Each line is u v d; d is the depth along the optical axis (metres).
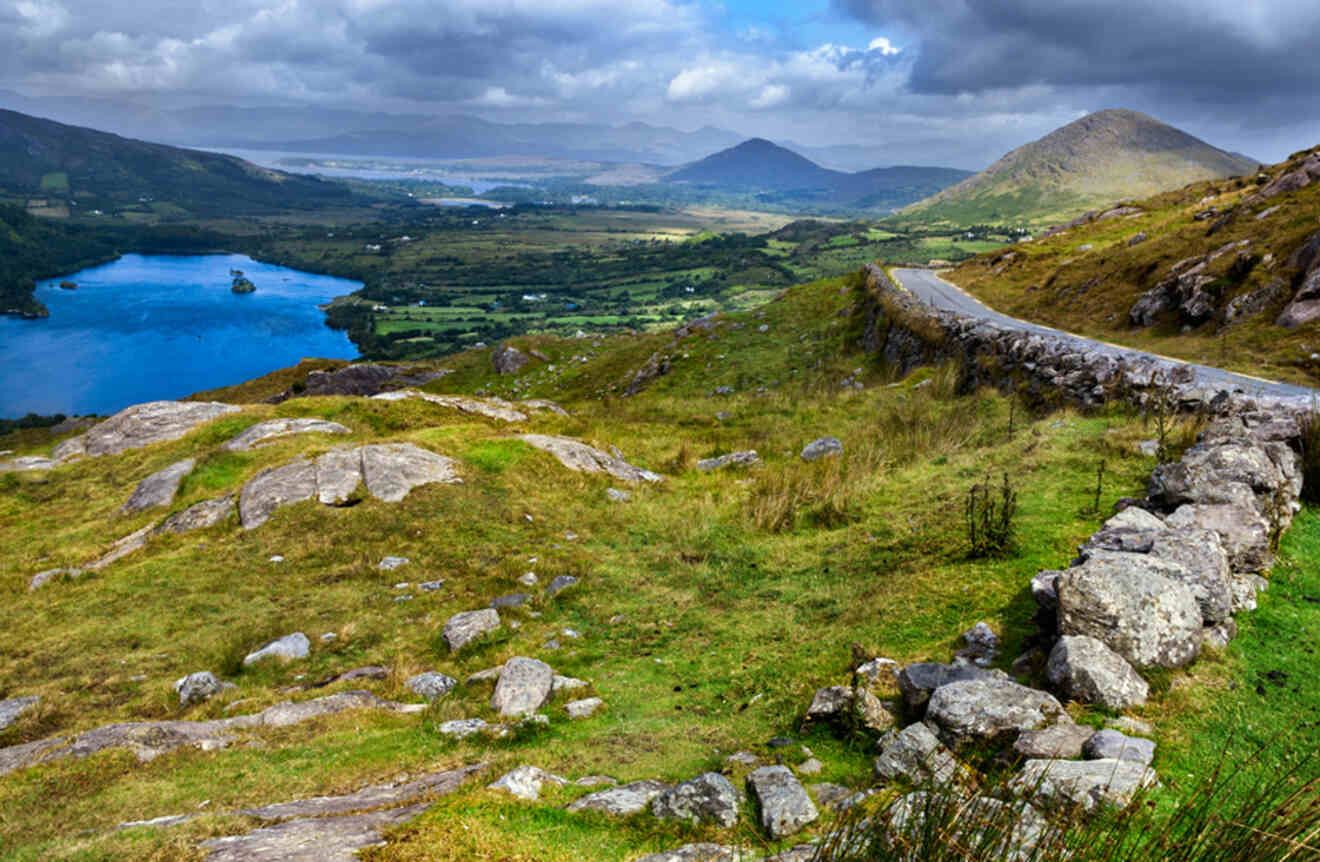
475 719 11.86
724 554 20.02
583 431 38.47
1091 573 8.66
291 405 36.28
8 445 92.19
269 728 12.14
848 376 52.00
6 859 7.27
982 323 40.00
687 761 9.20
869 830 4.83
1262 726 6.77
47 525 27.14
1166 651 8.05
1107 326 49.22
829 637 12.91
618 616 17.12
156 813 8.78
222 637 17.72
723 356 65.56
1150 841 4.50
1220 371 29.91
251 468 28.77
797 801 6.93
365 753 10.58
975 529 15.35
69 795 9.71
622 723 11.10
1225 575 8.89
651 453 34.88
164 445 33.38
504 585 20.09
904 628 12.13
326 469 26.36
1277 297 38.50
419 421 36.00
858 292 74.00
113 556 23.50
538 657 15.05
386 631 17.80
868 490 21.88
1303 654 8.09
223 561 21.92
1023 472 18.61
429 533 23.56
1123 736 6.57
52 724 13.88
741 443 35.59
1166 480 12.09
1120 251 63.12
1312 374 28.44
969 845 4.42
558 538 23.59
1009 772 6.32
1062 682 7.85
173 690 14.87
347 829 6.88
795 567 17.66
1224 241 49.25
